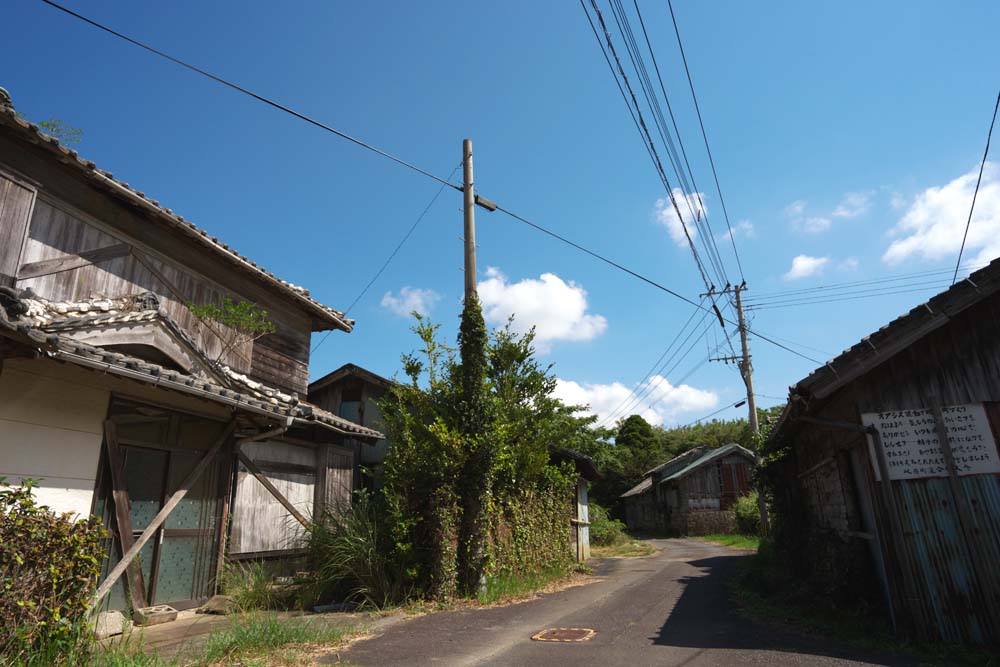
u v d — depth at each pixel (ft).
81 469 21.30
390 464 29.25
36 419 19.93
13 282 22.24
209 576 27.14
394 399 47.37
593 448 102.99
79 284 27.02
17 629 13.29
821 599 23.94
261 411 25.54
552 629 21.53
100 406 22.39
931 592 19.36
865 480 23.18
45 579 14.29
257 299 38.65
